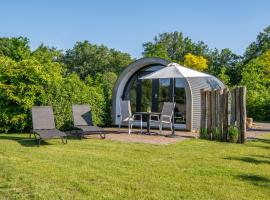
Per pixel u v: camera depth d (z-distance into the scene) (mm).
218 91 14836
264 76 39844
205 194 7059
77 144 13086
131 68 20766
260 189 7426
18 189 7191
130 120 17062
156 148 12328
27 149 11703
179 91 20219
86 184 7582
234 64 50344
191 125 18406
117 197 6828
